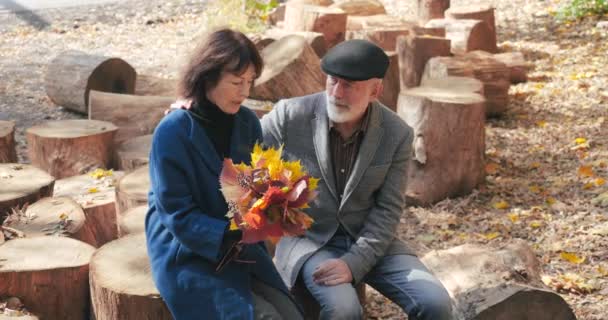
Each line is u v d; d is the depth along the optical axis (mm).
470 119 5883
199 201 3217
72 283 3789
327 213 3732
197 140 3184
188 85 3180
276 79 7805
